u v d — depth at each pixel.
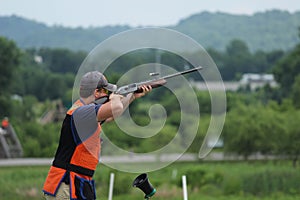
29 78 175.62
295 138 63.88
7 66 137.12
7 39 140.00
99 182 45.78
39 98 173.75
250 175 52.56
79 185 15.62
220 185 51.38
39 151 82.69
